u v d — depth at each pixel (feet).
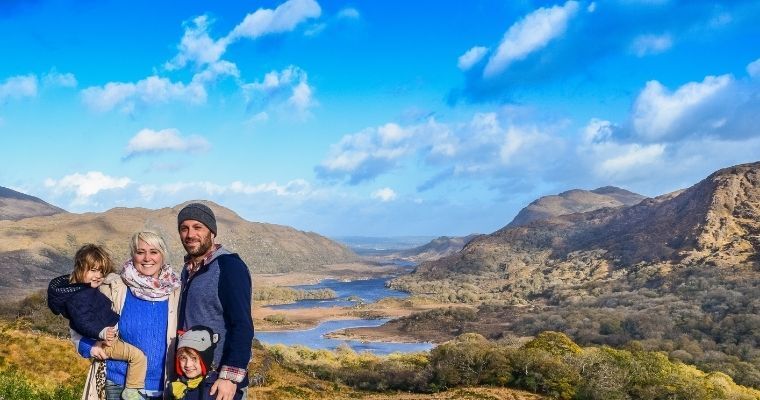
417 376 256.11
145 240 17.57
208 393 16.24
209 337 16.31
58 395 44.34
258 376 193.16
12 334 118.73
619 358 254.88
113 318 17.46
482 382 250.16
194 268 17.65
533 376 236.43
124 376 17.66
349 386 254.06
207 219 17.25
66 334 156.04
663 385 231.50
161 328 17.53
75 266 17.75
